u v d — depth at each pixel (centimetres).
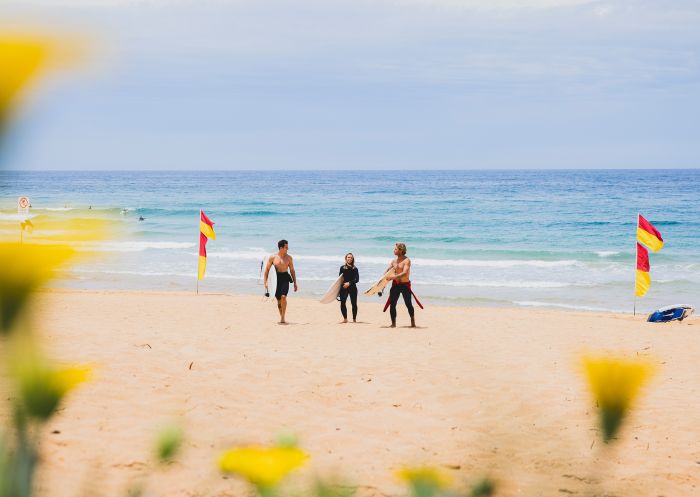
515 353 1166
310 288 2566
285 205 7250
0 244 51
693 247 3978
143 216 5844
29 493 68
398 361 1037
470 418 722
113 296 1936
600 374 86
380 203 7594
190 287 2562
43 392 65
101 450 553
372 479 537
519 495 332
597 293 2595
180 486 482
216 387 825
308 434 671
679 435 703
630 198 8412
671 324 1677
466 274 3030
